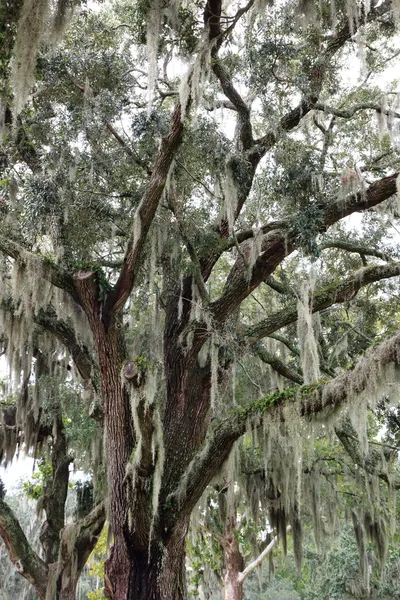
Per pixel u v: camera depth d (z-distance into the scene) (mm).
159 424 5738
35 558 9062
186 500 6340
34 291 6441
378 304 10438
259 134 9469
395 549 15758
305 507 11641
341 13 7609
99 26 8000
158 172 6344
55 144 7285
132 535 6121
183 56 7508
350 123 8992
